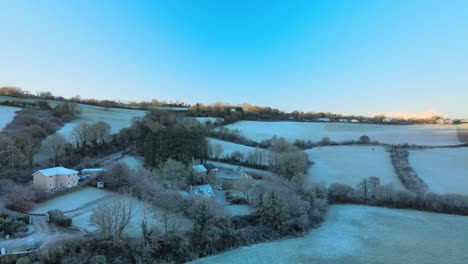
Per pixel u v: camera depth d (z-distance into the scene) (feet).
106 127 315.78
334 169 303.48
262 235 172.76
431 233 184.85
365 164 316.19
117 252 133.59
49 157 255.50
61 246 125.49
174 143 266.98
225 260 146.41
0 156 221.87
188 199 178.29
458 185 253.44
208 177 242.58
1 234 136.87
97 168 246.88
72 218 161.27
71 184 209.77
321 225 197.36
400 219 209.87
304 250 160.15
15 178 206.08
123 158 286.66
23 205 168.04
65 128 343.67
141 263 133.08
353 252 158.30
